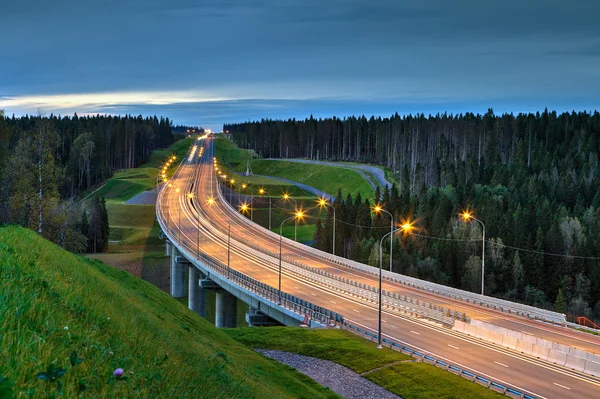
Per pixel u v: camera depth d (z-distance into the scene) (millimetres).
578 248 108812
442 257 114750
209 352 25516
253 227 143250
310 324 63594
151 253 138625
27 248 21641
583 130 191375
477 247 114125
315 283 84750
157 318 26703
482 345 54688
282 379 35031
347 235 135125
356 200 145250
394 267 111500
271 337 57969
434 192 150500
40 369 7898
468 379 44344
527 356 50906
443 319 62969
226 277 84375
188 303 107938
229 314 91688
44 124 73125
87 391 8555
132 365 11539
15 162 70375
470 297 74938
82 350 10266
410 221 130125
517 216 117938
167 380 12039
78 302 14805
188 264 114375
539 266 109250
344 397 42062
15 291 11453
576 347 52344
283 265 98938
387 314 67562
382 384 45062
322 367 49469
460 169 182875
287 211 189375
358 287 78938
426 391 42875
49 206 72438
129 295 29891
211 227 140875
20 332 9078
